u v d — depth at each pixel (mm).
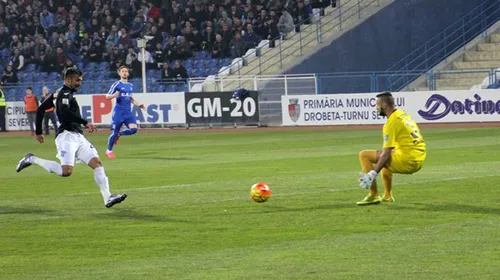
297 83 62281
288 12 69625
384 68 67562
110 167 34062
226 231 18422
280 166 32156
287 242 16938
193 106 62250
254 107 61531
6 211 22297
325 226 18656
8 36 75438
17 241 17953
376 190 21531
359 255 15438
